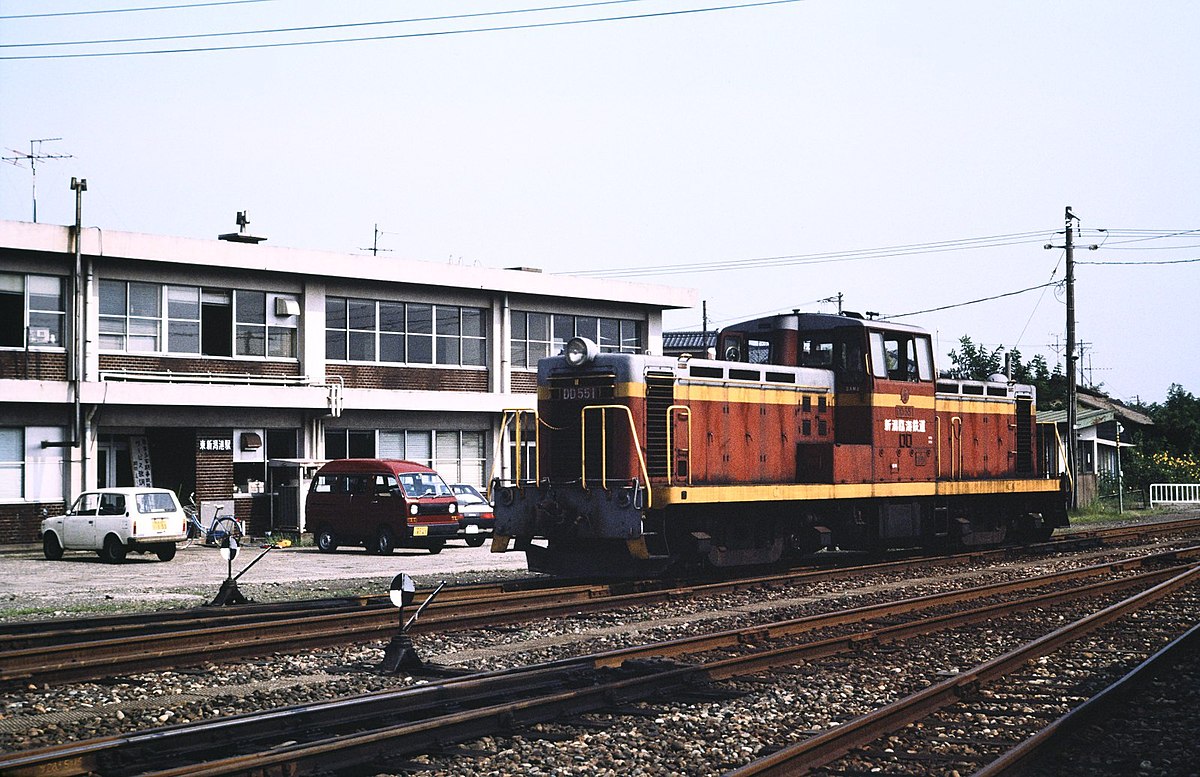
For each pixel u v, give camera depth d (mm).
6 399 27469
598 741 8445
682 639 12062
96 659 11297
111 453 30578
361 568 22734
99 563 24812
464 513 29047
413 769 7617
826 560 23172
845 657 11867
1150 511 46938
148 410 29875
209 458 30859
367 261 33250
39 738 8406
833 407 21016
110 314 29422
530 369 37719
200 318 30922
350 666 11273
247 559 25750
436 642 12805
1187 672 10820
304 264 32031
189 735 7801
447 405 34938
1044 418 51156
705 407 18578
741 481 19047
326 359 33062
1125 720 9078
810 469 20094
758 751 8250
